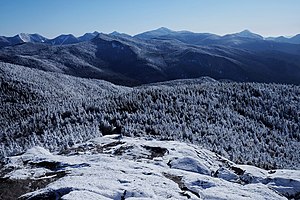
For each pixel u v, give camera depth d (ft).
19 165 98.89
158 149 136.77
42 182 77.00
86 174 78.59
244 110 338.34
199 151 138.31
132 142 151.53
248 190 83.61
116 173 79.36
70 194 56.29
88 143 156.25
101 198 56.34
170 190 68.85
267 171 117.50
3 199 66.44
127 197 60.70
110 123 234.17
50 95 543.39
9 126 330.13
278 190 94.53
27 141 220.02
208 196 72.38
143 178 76.23
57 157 108.37
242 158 177.99
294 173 110.42
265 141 252.42
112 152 133.18
